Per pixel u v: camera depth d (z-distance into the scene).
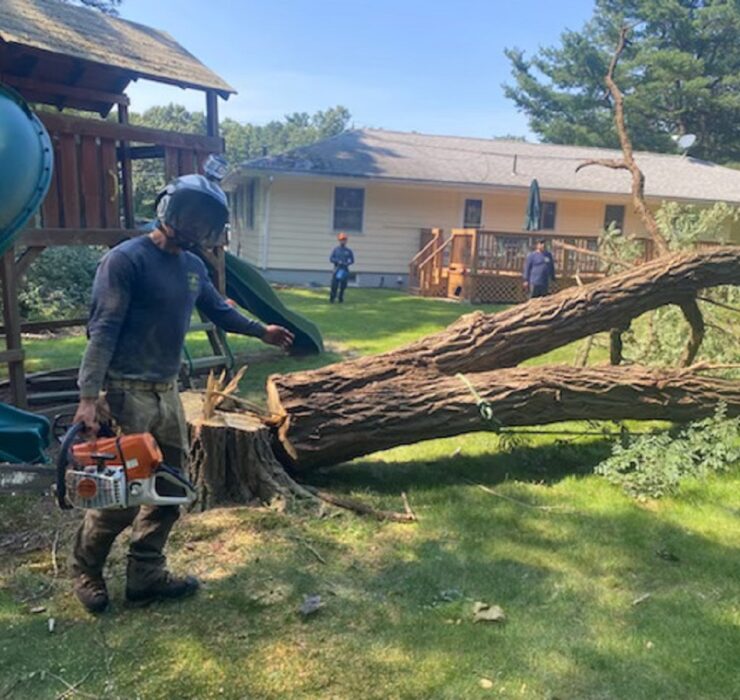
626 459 4.61
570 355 8.74
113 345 2.57
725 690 2.48
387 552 3.51
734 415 4.94
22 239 5.41
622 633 2.82
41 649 2.61
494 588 3.17
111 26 7.20
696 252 5.41
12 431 4.25
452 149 21.88
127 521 2.72
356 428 4.21
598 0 35.12
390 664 2.58
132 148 7.34
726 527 3.91
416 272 17.97
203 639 2.70
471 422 4.43
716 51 34.09
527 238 16.05
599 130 34.44
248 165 17.64
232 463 3.99
